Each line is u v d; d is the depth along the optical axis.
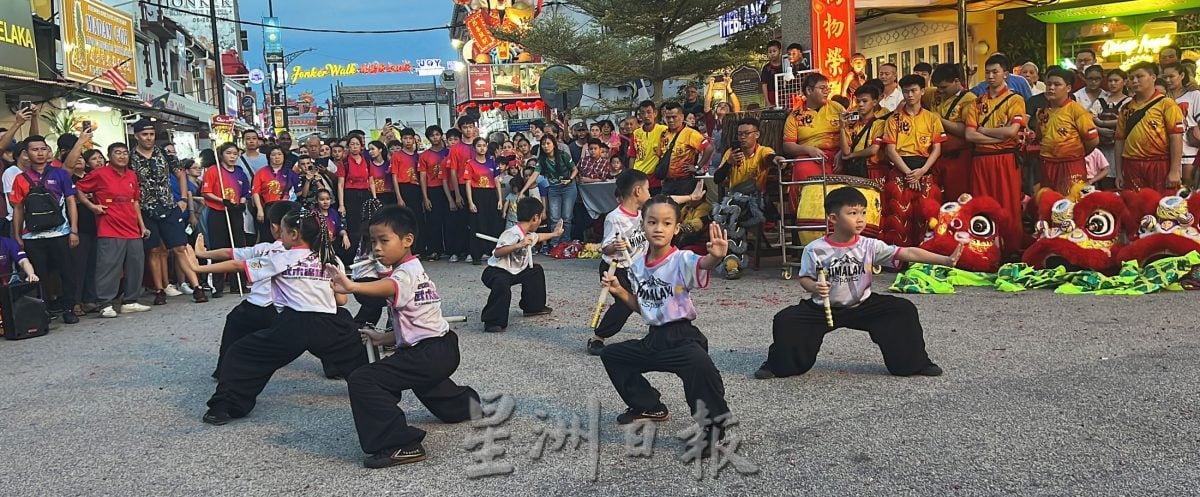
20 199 8.93
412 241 4.62
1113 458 3.85
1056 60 15.29
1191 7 14.34
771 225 11.05
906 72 16.59
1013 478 3.70
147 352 7.35
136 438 4.91
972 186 8.94
